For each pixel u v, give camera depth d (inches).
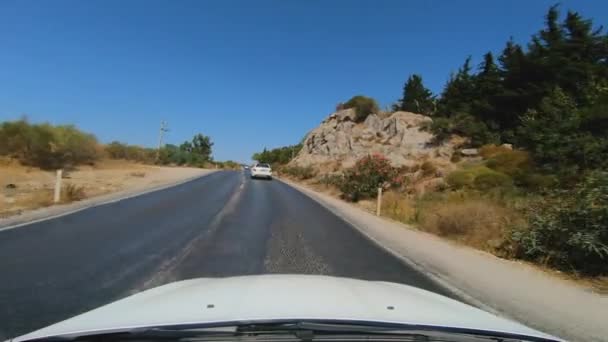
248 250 328.5
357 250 356.2
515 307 225.8
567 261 327.6
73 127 1231.5
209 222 454.9
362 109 2084.2
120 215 464.4
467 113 1537.9
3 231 340.8
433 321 89.7
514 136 1264.8
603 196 323.6
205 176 1413.6
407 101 2496.3
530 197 578.6
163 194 729.6
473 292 250.7
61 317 172.2
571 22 1291.8
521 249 367.2
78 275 235.0
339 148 1903.3
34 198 540.4
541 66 1275.8
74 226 381.7
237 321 79.4
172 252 305.4
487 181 800.9
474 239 435.2
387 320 85.7
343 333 81.3
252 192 898.7
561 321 206.7
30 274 231.8
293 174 1897.1
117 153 1788.9
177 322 79.1
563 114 881.5
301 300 94.8
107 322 80.5
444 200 713.0
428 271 296.4
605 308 231.5
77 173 1073.5
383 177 973.2
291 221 509.0
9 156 1021.2
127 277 236.4
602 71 1146.7
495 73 1508.4
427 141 1483.8
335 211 664.4
